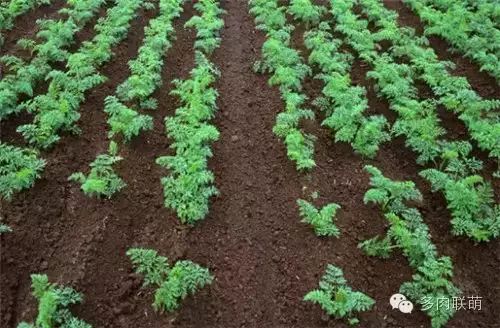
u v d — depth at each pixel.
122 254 1.97
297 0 3.05
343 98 2.48
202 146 2.35
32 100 2.45
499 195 2.24
